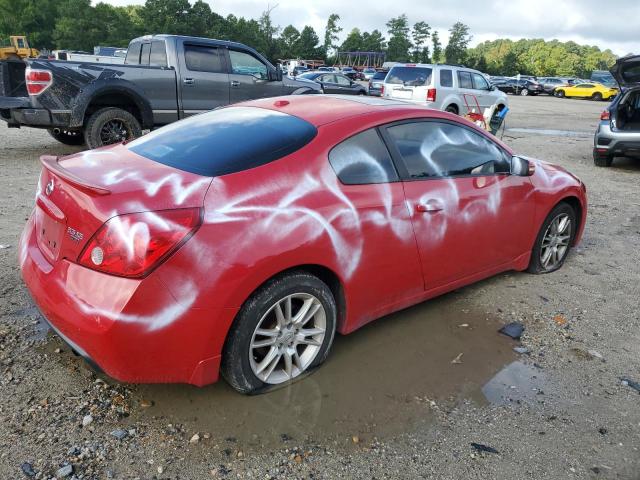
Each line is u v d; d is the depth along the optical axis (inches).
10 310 137.6
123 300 87.2
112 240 88.0
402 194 123.9
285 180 105.0
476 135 148.3
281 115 125.1
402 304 133.4
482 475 92.1
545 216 170.9
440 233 133.8
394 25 5118.1
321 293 110.7
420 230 128.1
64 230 96.6
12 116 301.9
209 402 106.7
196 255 91.0
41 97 295.6
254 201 99.3
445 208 133.5
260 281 98.0
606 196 310.7
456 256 141.5
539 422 106.7
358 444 97.8
